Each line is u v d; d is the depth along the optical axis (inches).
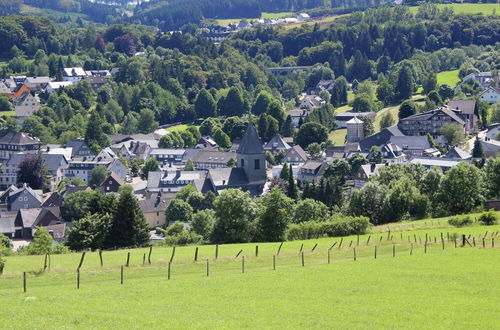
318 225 7204.7
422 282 4611.2
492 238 6289.4
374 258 5516.7
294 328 3577.8
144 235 7509.8
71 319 3661.4
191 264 5344.5
